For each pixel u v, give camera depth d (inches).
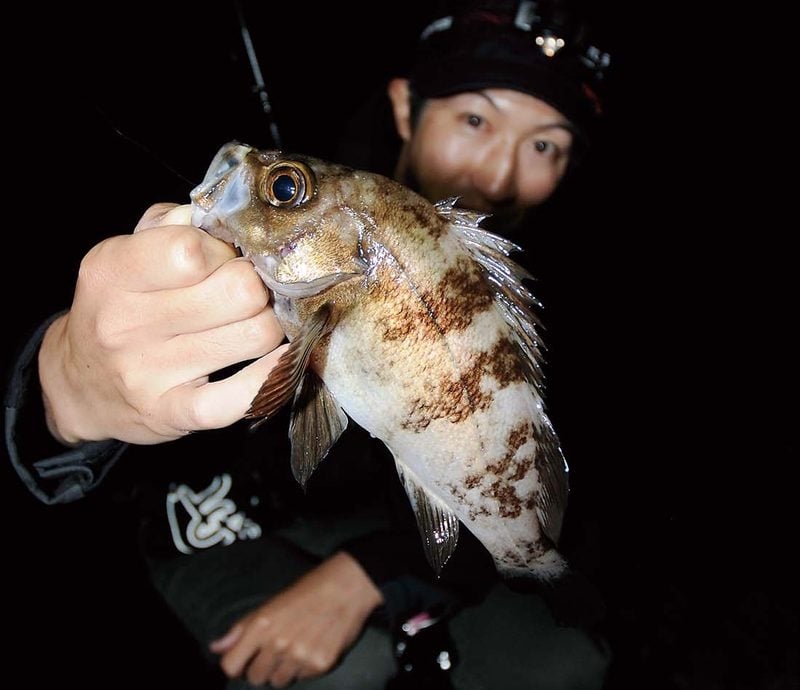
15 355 12.5
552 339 32.0
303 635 19.2
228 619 20.6
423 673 20.2
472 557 19.9
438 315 10.6
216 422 10.0
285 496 22.5
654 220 47.9
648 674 22.5
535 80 19.0
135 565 24.0
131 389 10.2
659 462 30.2
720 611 24.4
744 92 51.7
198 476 21.8
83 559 24.1
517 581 12.4
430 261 10.6
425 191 21.6
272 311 10.0
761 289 43.2
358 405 11.0
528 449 11.6
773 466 30.8
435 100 20.5
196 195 10.4
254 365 10.1
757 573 25.7
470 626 21.7
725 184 50.6
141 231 9.8
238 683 19.2
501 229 22.1
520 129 19.9
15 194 33.5
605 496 28.0
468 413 11.0
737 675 22.5
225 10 39.2
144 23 36.9
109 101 35.6
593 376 34.3
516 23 19.7
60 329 11.9
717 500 28.7
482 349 11.0
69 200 33.8
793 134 51.5
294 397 10.7
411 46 58.0
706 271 44.6
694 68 51.9
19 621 22.3
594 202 45.0
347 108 52.4
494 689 20.4
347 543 20.9
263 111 38.5
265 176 10.4
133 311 9.5
